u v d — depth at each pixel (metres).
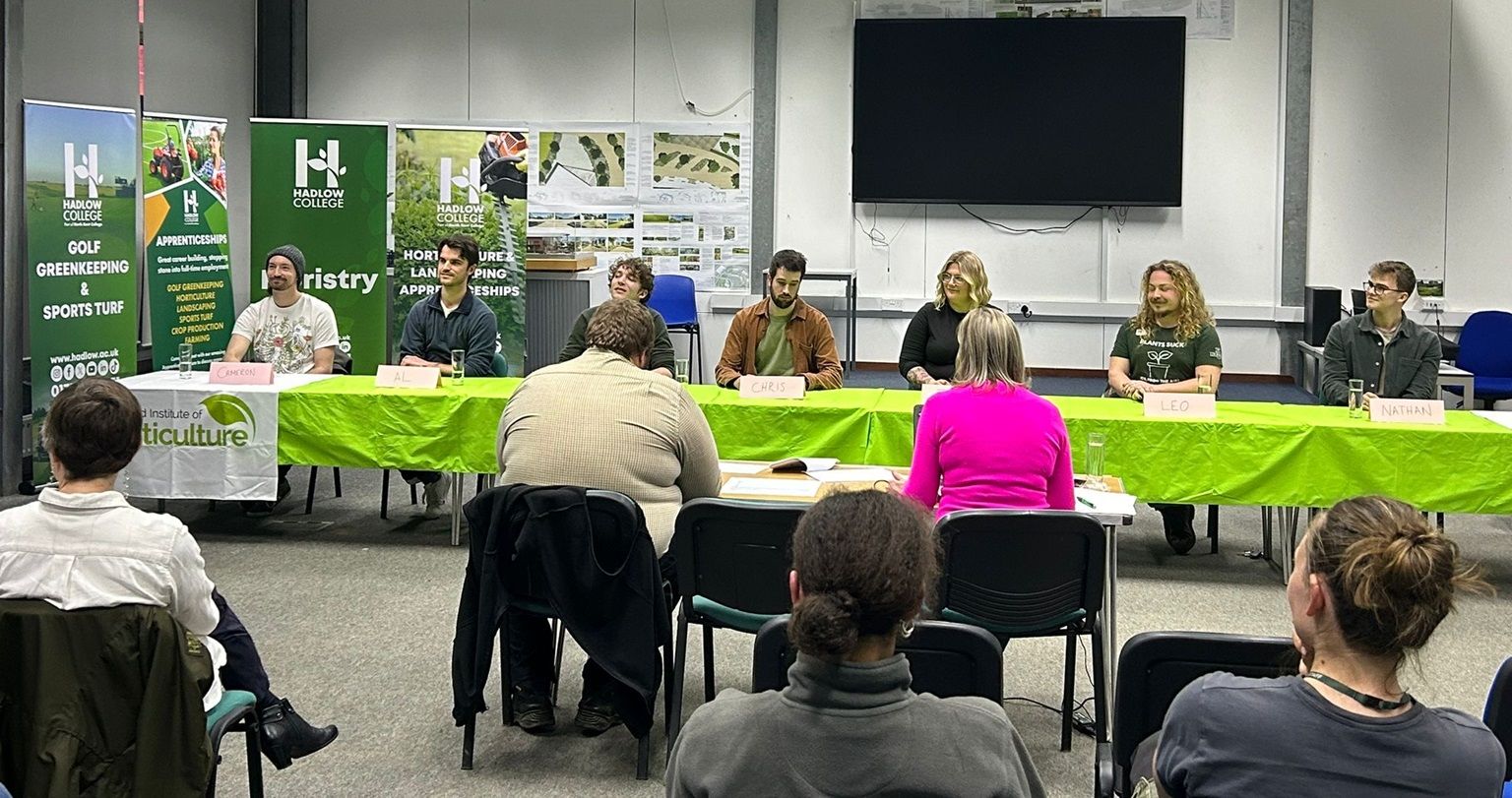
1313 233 9.31
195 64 9.05
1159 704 2.11
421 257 7.51
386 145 7.36
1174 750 1.48
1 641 2.02
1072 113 9.21
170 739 2.03
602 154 9.90
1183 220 9.41
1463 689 3.71
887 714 1.34
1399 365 5.38
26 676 2.01
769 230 9.77
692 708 3.53
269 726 2.60
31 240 5.92
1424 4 9.02
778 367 5.45
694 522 2.96
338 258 7.36
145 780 2.01
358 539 5.35
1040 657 3.97
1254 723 1.42
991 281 9.62
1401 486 4.44
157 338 6.96
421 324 5.73
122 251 6.49
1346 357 5.46
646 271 5.48
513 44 9.93
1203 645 2.07
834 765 1.33
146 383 5.04
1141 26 9.09
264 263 7.36
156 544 2.09
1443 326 9.06
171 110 8.75
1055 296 9.57
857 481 3.83
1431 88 9.06
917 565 1.36
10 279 6.18
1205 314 5.21
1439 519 5.39
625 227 9.92
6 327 6.21
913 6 9.43
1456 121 9.05
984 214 9.57
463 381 5.23
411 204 7.48
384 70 10.06
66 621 2.02
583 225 9.96
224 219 7.44
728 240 9.83
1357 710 1.39
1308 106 9.18
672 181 9.84
